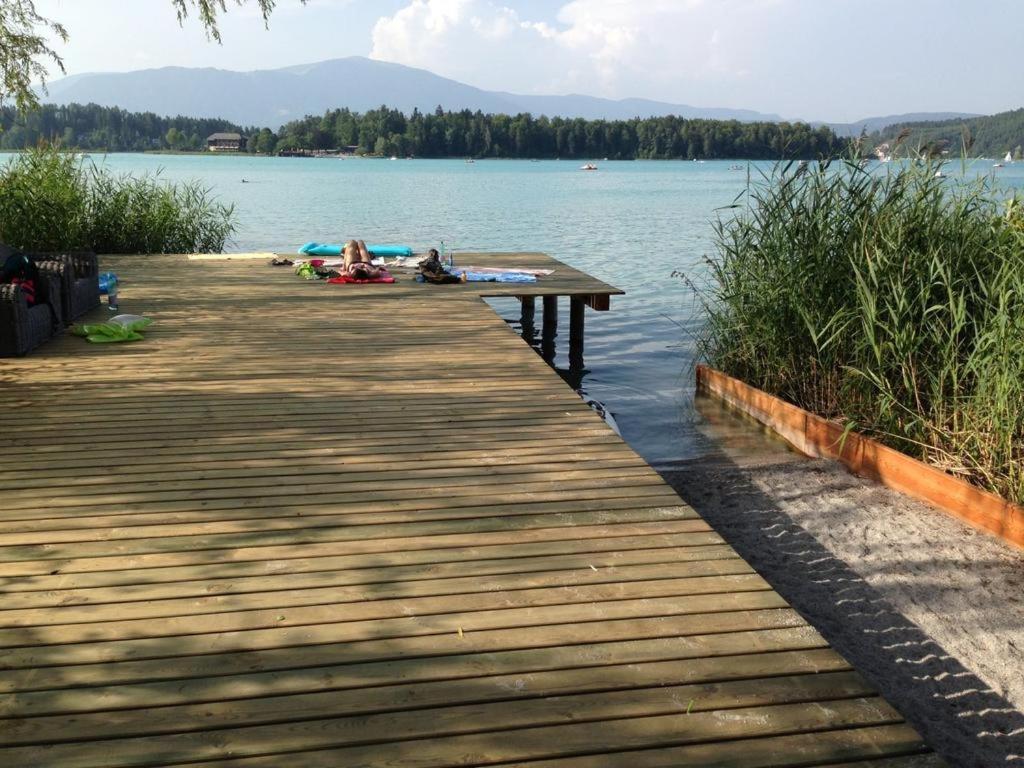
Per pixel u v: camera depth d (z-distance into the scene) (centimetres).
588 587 258
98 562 271
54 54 1055
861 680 211
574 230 2262
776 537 420
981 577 371
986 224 518
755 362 636
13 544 283
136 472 352
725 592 255
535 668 215
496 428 417
